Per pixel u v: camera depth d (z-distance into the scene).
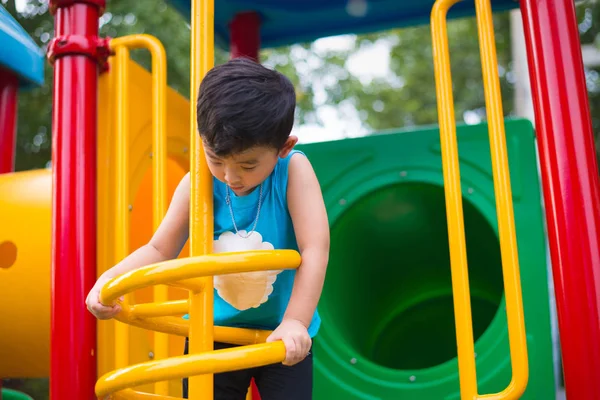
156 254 1.56
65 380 1.81
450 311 3.35
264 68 1.38
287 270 1.59
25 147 6.49
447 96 1.74
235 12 2.78
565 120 1.71
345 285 2.81
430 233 3.04
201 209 1.40
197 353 1.27
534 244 2.29
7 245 2.52
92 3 2.08
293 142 1.41
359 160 2.59
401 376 2.30
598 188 1.68
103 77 2.21
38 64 3.00
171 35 6.65
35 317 2.18
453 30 9.84
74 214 1.90
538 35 1.77
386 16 2.83
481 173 2.43
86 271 1.88
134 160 2.33
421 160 2.53
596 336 1.60
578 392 1.59
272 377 1.62
